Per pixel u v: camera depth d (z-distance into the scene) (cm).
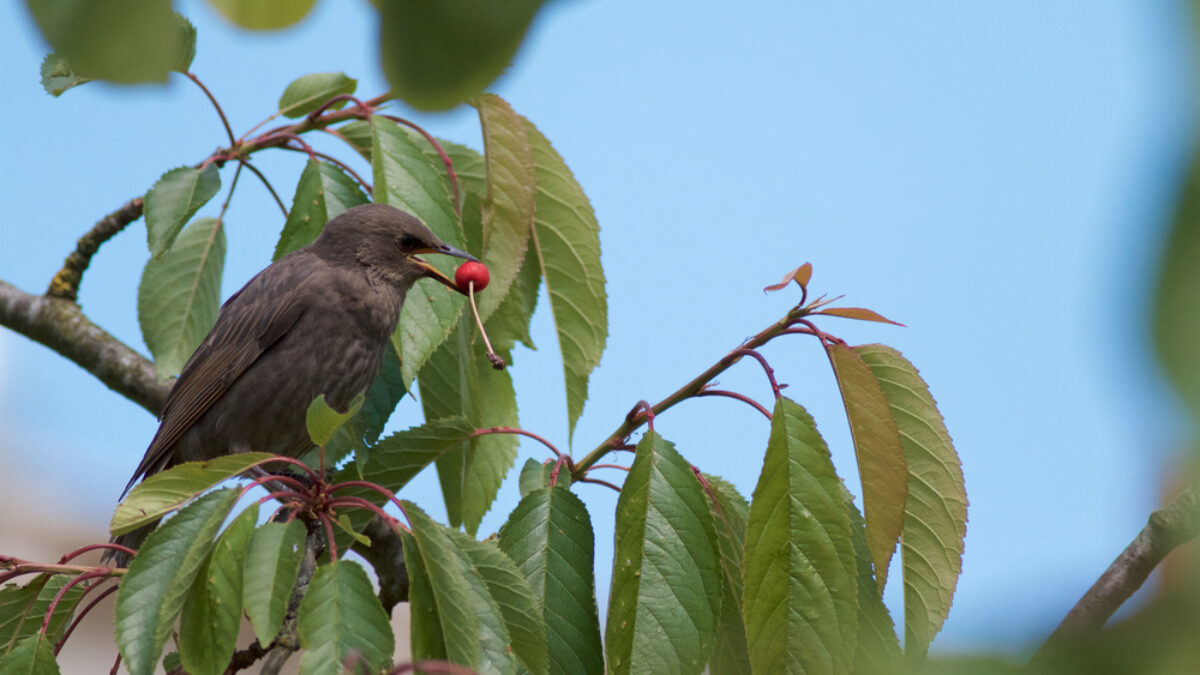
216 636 567
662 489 711
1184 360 132
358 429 1062
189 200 923
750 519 683
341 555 803
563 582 734
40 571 737
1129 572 566
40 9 187
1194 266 133
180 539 605
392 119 952
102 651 1559
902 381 753
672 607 690
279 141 1030
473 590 636
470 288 882
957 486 747
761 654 667
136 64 189
